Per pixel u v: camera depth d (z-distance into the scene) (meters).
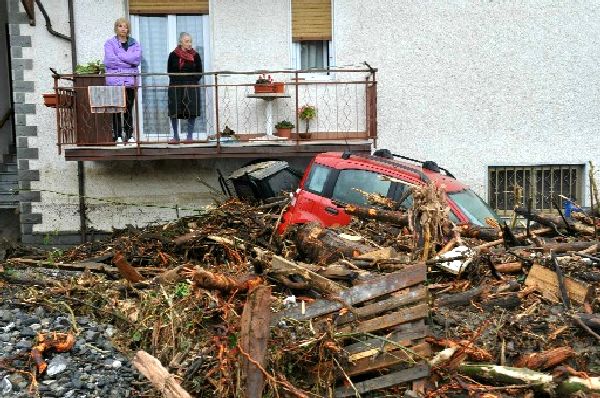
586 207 12.80
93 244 10.62
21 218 12.90
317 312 5.78
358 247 7.78
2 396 5.55
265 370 5.08
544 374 5.34
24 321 6.71
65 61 12.81
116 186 13.02
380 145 13.24
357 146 12.37
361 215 8.28
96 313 7.04
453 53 13.17
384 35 13.10
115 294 7.37
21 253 10.78
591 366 5.61
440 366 5.40
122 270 7.46
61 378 5.80
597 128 13.39
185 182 13.07
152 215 13.04
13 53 12.72
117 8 12.89
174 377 5.38
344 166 9.61
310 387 5.43
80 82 12.20
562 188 13.52
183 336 6.03
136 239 9.86
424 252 7.21
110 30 12.90
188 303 6.43
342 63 13.14
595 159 13.43
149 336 6.42
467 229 8.32
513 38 13.19
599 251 7.84
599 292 6.77
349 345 5.58
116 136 12.37
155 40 13.19
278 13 13.18
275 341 5.56
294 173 11.55
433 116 13.23
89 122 12.24
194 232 9.57
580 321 5.97
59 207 12.93
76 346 6.25
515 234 8.65
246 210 10.31
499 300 6.59
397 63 13.15
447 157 13.30
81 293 7.51
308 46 13.36
